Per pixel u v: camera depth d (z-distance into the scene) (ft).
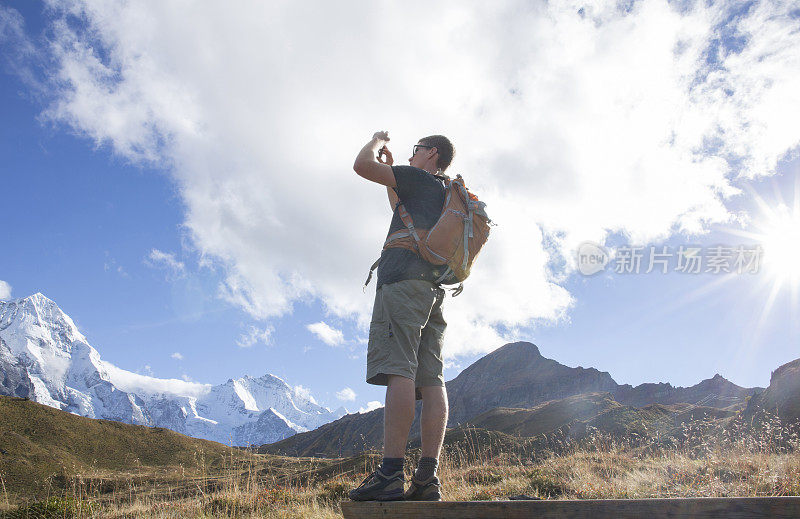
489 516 6.66
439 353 10.05
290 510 26.20
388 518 7.34
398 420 8.66
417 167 10.61
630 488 26.96
